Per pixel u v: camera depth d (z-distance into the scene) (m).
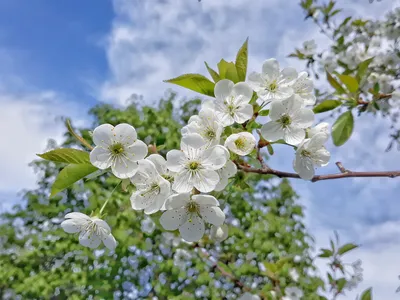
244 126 0.18
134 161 0.16
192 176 0.16
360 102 0.23
